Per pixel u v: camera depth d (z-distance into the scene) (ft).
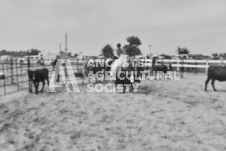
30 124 19.97
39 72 32.91
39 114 22.74
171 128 18.90
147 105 25.89
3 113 23.26
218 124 19.74
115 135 17.62
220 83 43.04
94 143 16.28
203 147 15.47
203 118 21.34
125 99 28.73
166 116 21.94
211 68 34.09
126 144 16.11
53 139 16.94
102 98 29.40
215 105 26.32
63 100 28.43
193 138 16.96
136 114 22.59
